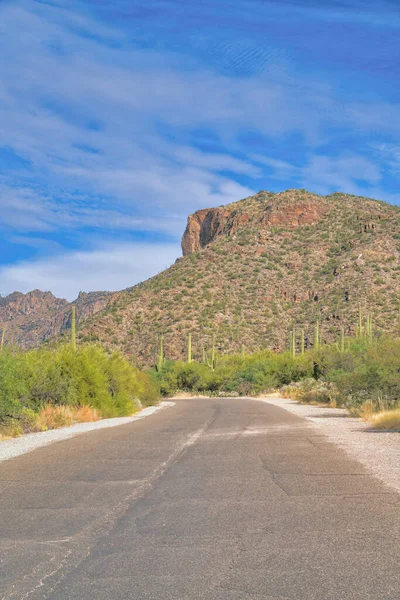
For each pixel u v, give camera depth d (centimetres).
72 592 439
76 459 1162
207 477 922
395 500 714
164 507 717
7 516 691
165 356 9112
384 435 1448
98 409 2780
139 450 1295
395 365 2678
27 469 1043
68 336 9338
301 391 4369
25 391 2150
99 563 505
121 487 856
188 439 1521
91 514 691
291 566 482
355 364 4294
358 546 532
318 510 677
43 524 649
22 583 461
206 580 455
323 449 1220
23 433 1905
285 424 1950
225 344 9425
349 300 9825
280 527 607
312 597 417
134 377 3675
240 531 596
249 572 471
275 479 885
